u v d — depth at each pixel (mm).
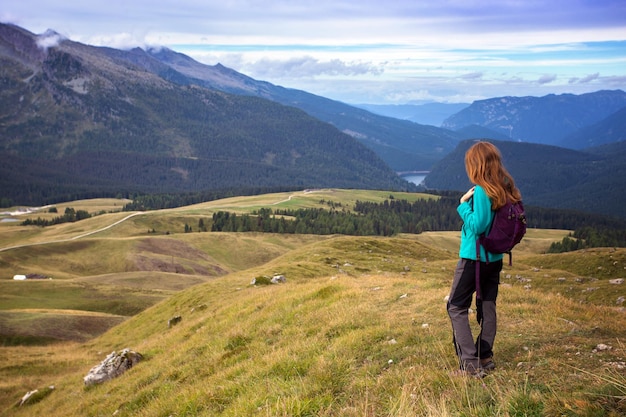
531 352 8062
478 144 7090
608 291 34656
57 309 89375
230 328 17344
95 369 20625
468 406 6133
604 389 5742
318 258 55469
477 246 7059
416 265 53625
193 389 11492
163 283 127438
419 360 8805
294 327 13914
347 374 9008
